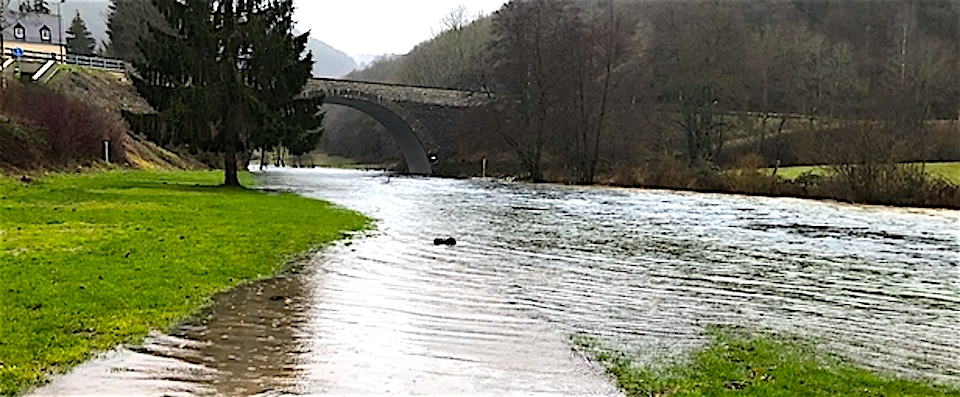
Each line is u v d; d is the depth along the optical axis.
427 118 73.88
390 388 7.45
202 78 32.88
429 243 18.66
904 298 13.68
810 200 46.03
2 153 31.95
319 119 35.84
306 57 35.22
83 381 7.20
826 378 7.95
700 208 37.12
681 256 18.39
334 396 7.16
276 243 16.61
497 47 74.19
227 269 13.02
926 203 41.66
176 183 35.91
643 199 43.50
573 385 7.64
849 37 70.62
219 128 34.06
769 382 7.72
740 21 68.94
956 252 20.95
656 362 8.55
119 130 46.47
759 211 35.91
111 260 12.74
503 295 12.43
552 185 59.69
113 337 8.58
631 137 68.19
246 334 9.16
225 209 23.53
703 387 7.51
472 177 71.69
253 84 34.19
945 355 9.51
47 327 8.67
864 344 9.95
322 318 10.20
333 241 17.81
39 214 18.89
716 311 11.86
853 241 23.42
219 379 7.50
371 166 103.12
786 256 19.09
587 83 67.75
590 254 18.09
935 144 51.03
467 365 8.33
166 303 10.23
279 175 66.12
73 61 58.53
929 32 69.50
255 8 34.16
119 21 76.75
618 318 11.02
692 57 64.12
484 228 23.22
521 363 8.45
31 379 7.16
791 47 65.25
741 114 63.81
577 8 71.94
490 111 71.19
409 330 9.80
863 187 44.56
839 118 55.84
